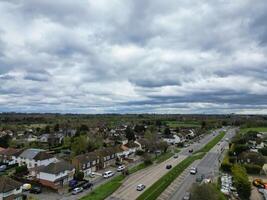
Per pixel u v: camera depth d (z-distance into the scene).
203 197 52.50
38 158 89.69
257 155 99.31
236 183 67.62
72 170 76.56
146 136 137.00
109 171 83.38
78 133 147.38
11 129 178.50
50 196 63.31
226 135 193.50
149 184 73.81
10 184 59.88
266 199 64.06
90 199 60.94
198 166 96.38
